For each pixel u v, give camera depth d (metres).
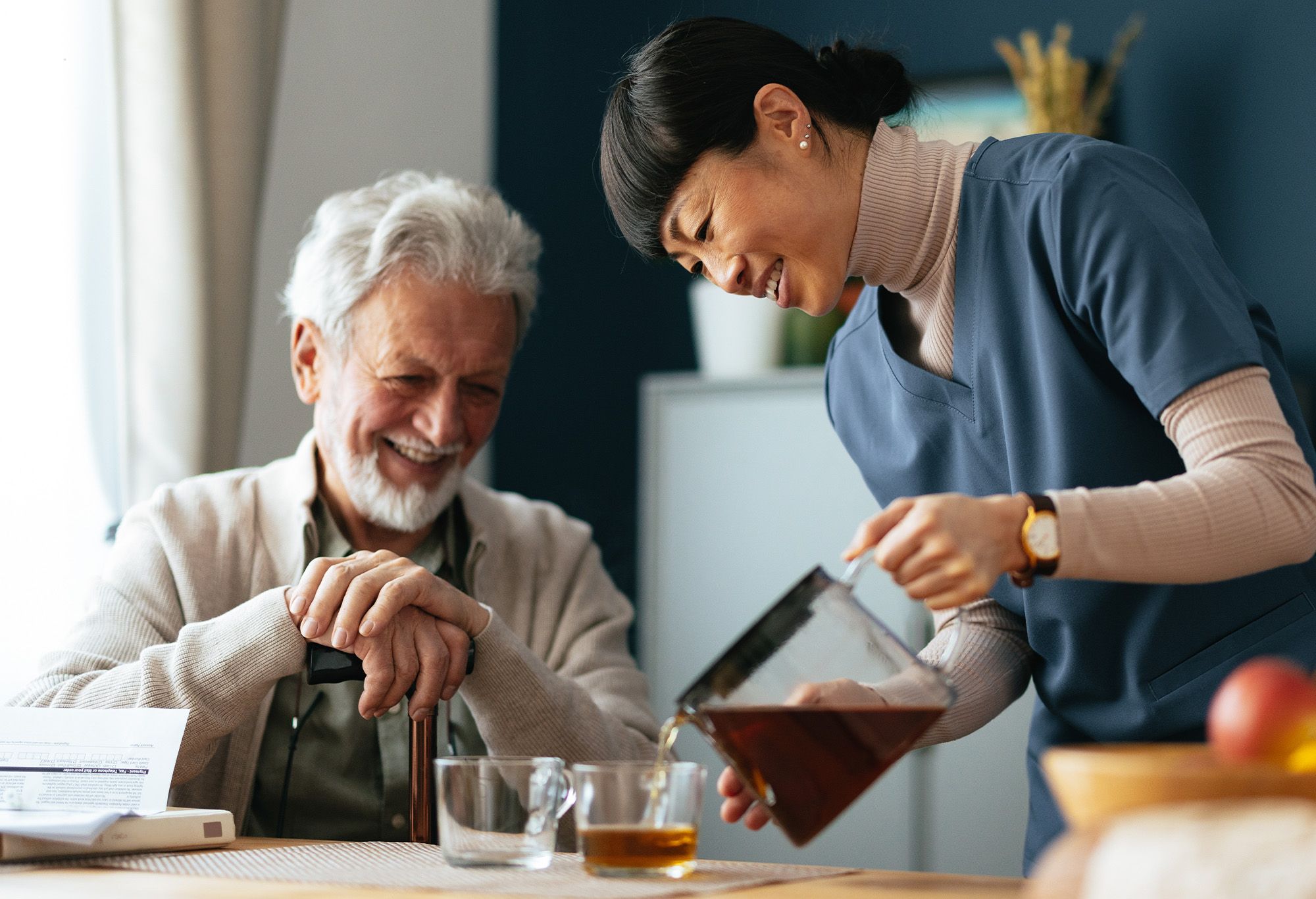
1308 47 2.60
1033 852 1.24
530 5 3.36
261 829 1.53
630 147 1.20
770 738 0.83
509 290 1.56
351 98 2.84
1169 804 0.58
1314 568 1.11
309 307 1.56
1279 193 2.61
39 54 2.12
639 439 3.23
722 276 1.21
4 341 2.05
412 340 1.49
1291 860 0.51
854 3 3.02
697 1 3.20
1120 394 1.09
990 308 1.16
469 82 3.24
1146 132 2.73
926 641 2.33
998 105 2.79
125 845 1.00
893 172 1.18
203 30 2.23
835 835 2.52
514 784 0.93
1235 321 0.96
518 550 1.74
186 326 2.15
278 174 2.63
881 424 1.34
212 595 1.56
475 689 1.33
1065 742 1.22
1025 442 1.15
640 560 3.20
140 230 2.15
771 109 1.15
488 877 0.88
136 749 1.11
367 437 1.54
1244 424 0.91
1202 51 2.69
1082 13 2.81
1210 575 0.87
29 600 2.03
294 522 1.61
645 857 0.88
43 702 1.34
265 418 2.55
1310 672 1.07
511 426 3.36
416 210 1.51
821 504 2.62
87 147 2.19
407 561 1.30
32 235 2.10
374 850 1.04
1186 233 1.01
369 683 1.23
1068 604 1.13
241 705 1.28
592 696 1.57
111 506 2.16
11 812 1.06
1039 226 1.09
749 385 2.70
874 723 0.82
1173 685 1.12
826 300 1.21
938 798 2.43
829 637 0.84
